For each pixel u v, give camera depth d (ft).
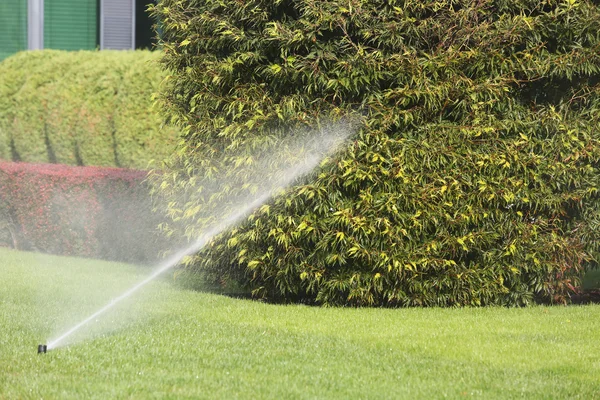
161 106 62.85
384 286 58.08
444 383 38.47
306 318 53.52
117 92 100.32
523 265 58.03
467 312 56.13
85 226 81.00
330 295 58.54
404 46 56.03
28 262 76.89
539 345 46.29
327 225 56.70
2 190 87.10
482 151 56.65
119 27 115.85
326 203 56.39
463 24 56.24
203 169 60.54
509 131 57.21
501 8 57.06
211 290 67.15
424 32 56.18
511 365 42.29
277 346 44.98
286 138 56.90
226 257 60.54
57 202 82.48
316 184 55.98
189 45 60.44
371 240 56.59
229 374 39.09
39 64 110.32
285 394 35.91
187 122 61.16
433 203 56.29
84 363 40.47
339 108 56.13
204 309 56.13
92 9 115.96
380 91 56.54
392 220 56.49
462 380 39.04
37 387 36.09
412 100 56.18
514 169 56.80
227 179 59.21
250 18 57.77
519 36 56.13
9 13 116.37
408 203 56.03
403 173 55.77
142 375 38.50
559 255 58.29
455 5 57.47
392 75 55.98
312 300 61.31
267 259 58.49
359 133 55.88
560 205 57.72
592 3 57.52
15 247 87.45
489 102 56.24
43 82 108.17
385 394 36.45
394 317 54.03
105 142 101.04
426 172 56.49
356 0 55.83
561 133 57.52
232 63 57.98
